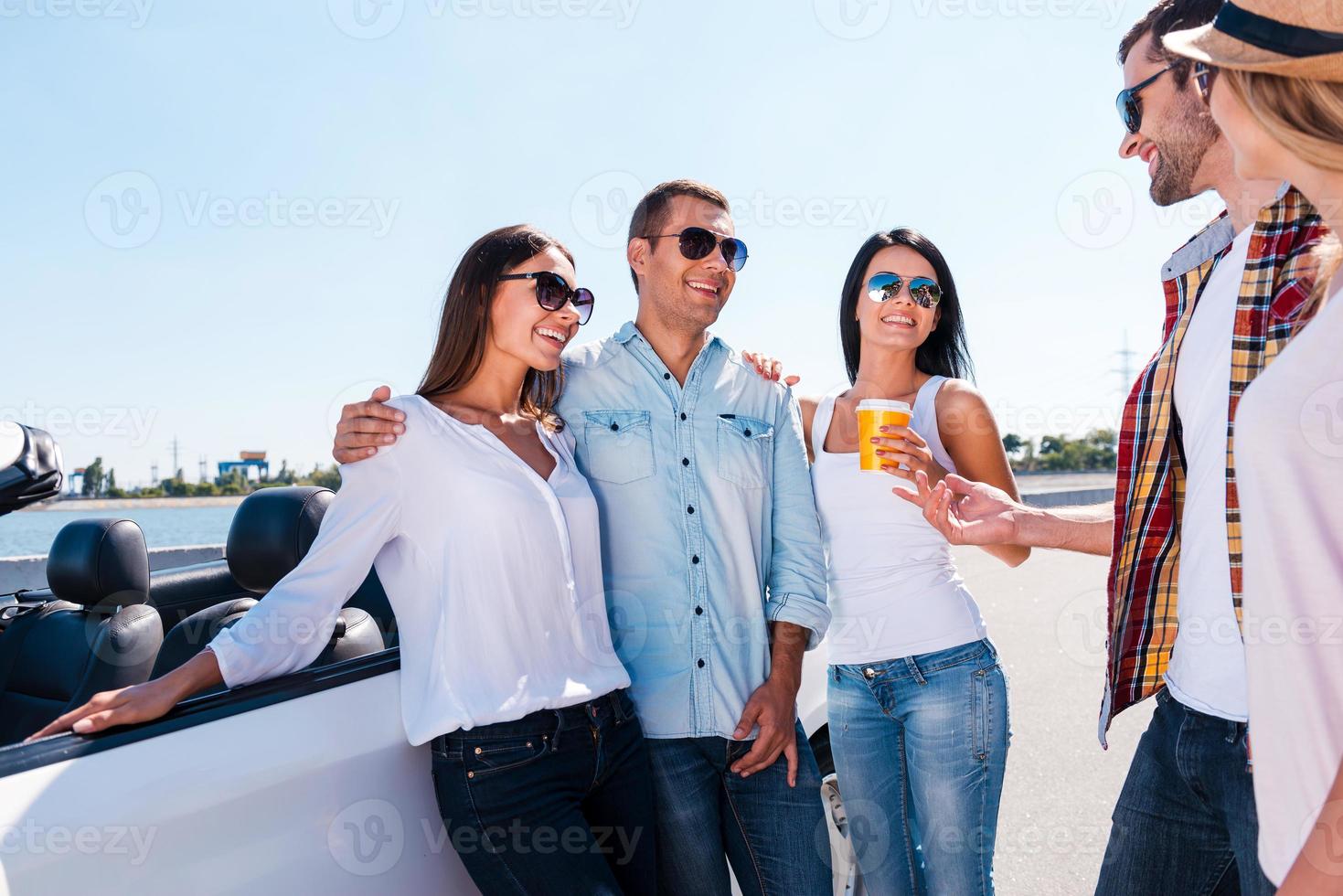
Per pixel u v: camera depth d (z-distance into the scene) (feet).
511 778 5.25
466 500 5.45
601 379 7.07
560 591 5.76
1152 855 5.64
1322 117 3.12
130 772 4.12
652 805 6.12
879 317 8.07
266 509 7.41
